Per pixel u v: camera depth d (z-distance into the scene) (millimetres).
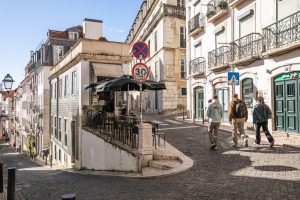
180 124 18281
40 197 6035
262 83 14000
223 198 5141
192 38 22438
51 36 32844
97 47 15953
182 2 29625
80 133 15062
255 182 6043
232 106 10266
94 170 12258
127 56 16469
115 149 10055
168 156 8734
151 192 5758
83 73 15547
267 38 13398
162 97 27922
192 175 6926
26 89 47438
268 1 13742
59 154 21844
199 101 21453
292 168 7047
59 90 22172
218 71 18234
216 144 9969
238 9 16172
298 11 11500
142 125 8461
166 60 28047
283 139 11633
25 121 46219
